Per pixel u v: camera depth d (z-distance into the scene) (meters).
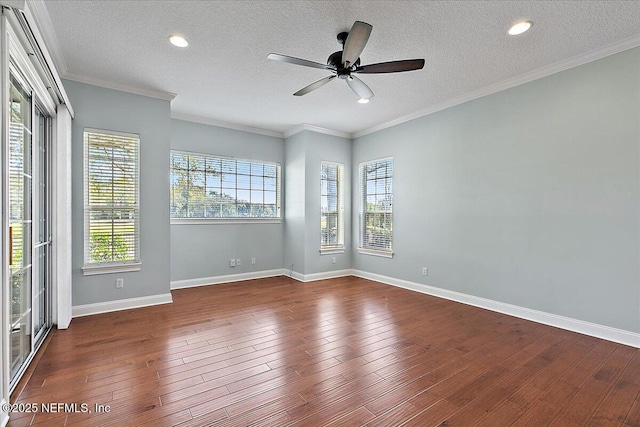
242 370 2.24
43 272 2.86
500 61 3.01
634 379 2.13
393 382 2.09
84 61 3.01
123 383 2.06
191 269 4.79
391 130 5.00
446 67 3.14
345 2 2.16
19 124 2.21
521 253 3.38
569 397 1.92
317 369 2.26
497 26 2.44
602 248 2.81
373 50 2.80
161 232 3.83
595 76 2.84
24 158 2.31
